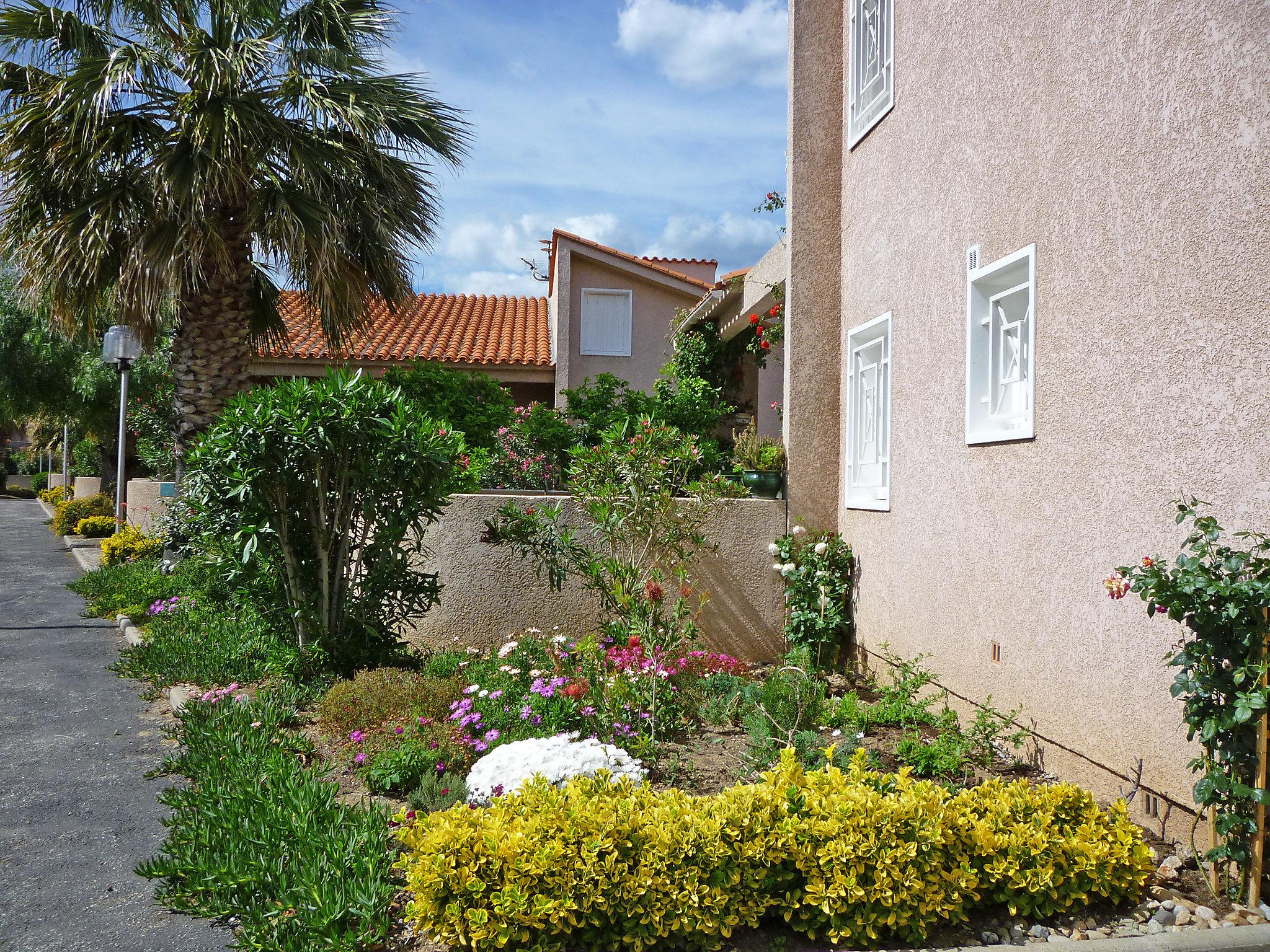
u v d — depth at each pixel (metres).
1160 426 4.19
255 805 4.27
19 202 10.33
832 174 8.64
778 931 3.56
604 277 18.23
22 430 55.69
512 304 22.55
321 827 4.07
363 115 10.16
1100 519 4.61
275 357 16.52
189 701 6.36
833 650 8.15
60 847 4.34
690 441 8.51
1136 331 4.36
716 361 14.68
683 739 5.84
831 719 6.00
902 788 3.89
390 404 7.25
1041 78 5.17
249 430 6.54
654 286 18.34
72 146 9.95
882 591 7.39
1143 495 4.30
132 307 10.52
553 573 7.56
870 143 7.83
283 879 3.61
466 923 3.31
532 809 3.75
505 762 4.52
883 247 7.50
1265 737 3.49
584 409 12.88
